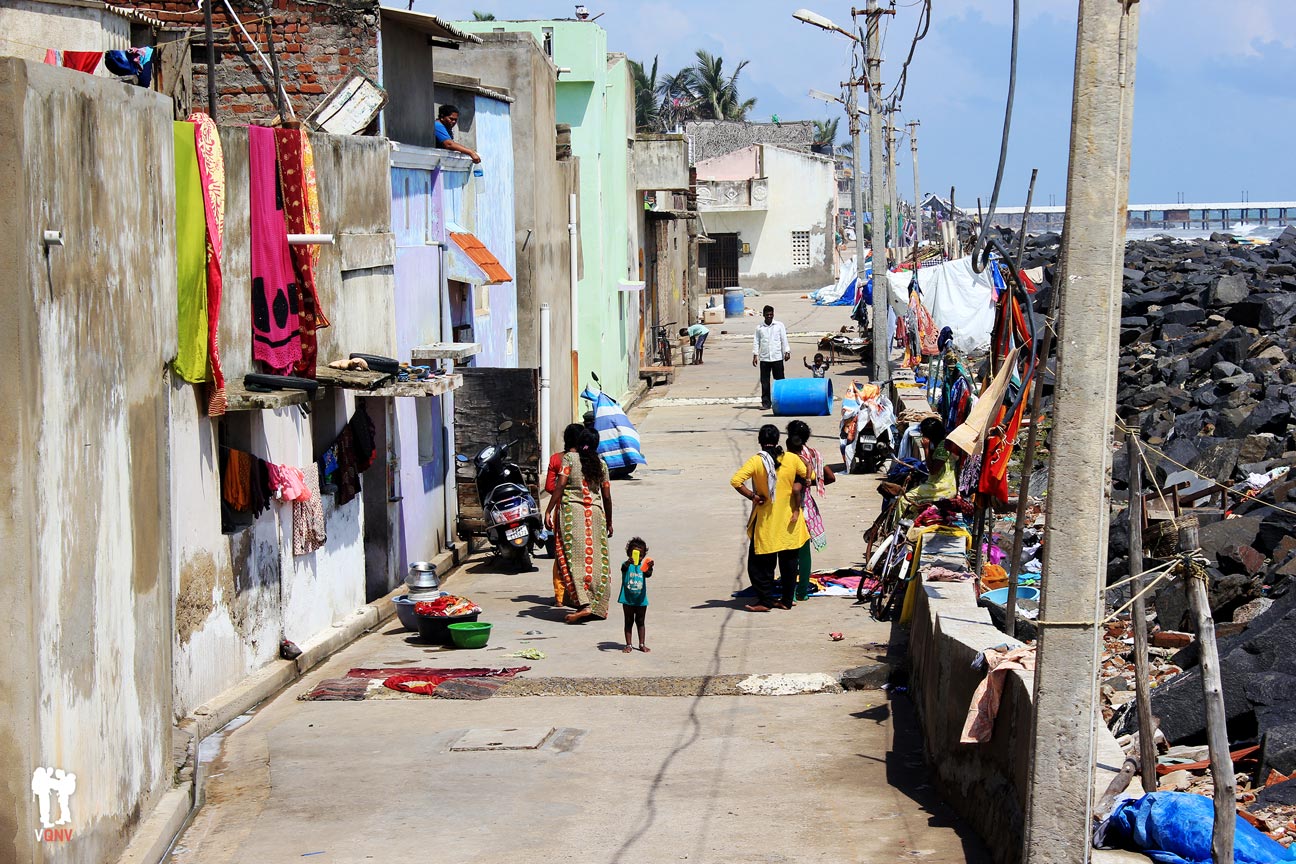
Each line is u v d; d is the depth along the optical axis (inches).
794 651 454.3
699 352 1647.4
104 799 257.9
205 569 373.7
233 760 343.3
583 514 512.1
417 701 401.4
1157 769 289.3
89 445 252.8
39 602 225.9
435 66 836.6
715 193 2842.0
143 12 584.4
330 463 478.9
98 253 260.7
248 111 584.4
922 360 1252.5
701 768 335.9
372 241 519.2
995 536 503.5
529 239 839.1
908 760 340.5
